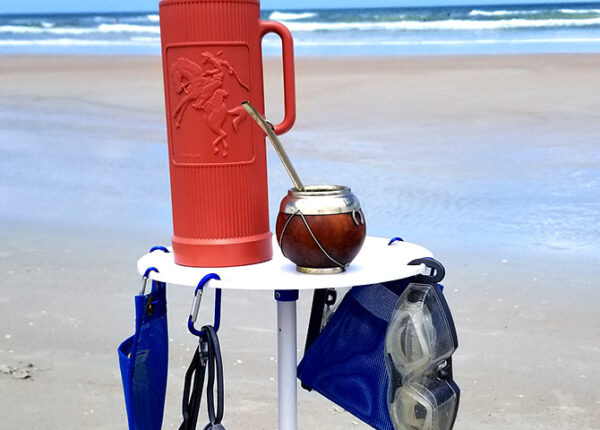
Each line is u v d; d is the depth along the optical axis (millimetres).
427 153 6527
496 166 6047
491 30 24031
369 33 24703
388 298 1701
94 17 35594
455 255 4211
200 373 1593
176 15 1582
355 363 1735
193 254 1635
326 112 8703
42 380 2988
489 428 2635
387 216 4875
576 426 2639
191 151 1613
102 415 2764
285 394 1730
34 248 4480
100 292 3811
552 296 3660
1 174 6246
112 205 5344
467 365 3049
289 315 1700
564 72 11664
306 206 1516
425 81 11172
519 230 4594
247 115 1617
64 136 7719
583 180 5598
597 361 3061
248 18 1604
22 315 3555
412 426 1553
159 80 12195
